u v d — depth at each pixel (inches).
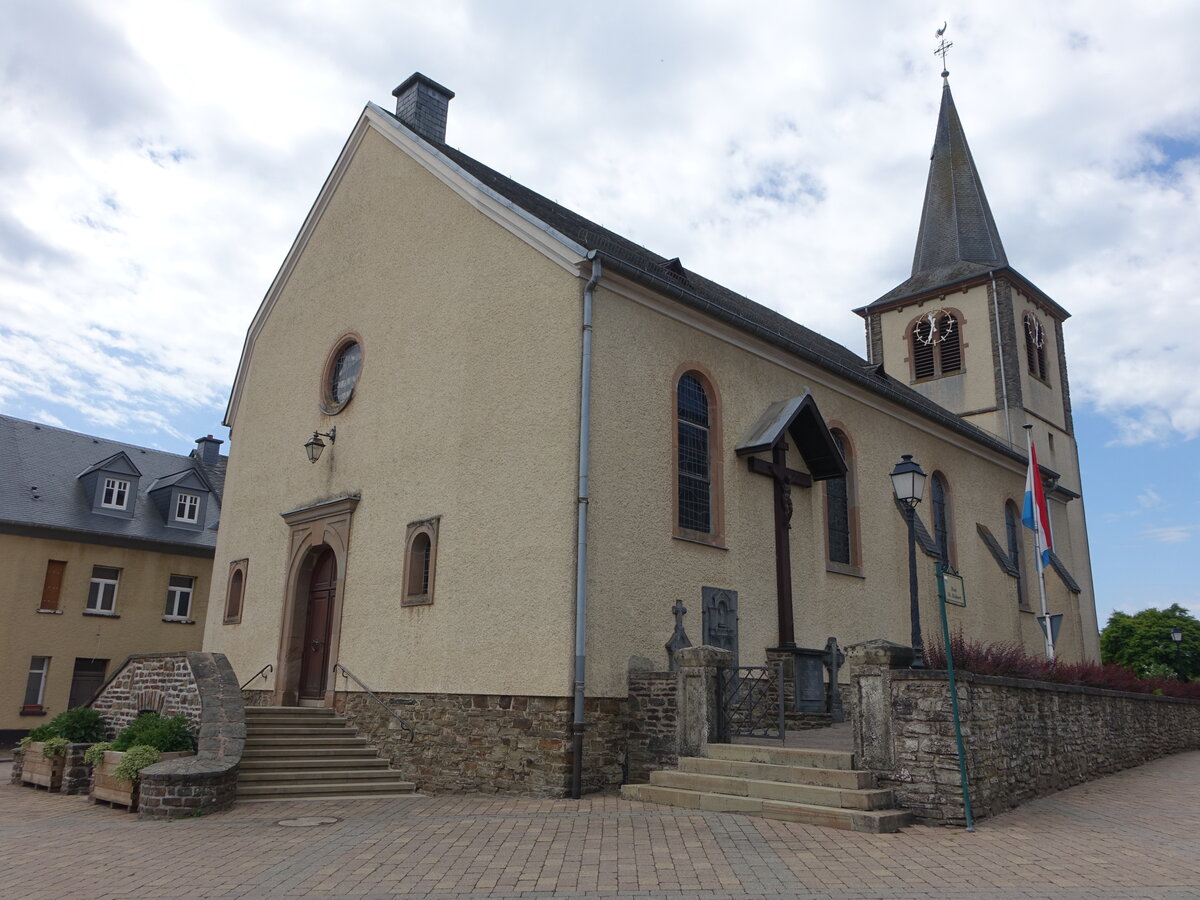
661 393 519.5
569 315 483.8
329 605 616.7
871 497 689.6
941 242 1328.7
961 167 1363.2
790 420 572.7
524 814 383.9
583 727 430.3
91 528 1057.5
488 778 457.7
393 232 626.2
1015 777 404.5
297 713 554.9
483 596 485.7
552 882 271.3
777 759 391.2
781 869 280.4
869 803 345.7
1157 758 666.8
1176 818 384.8
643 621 475.8
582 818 368.5
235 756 447.2
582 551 446.3
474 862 299.6
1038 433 1205.7
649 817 367.2
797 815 353.1
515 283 517.3
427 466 545.3
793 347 612.4
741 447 564.4
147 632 1078.4
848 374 666.2
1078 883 263.7
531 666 451.8
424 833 352.2
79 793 524.7
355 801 458.0
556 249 495.2
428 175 603.2
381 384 602.9
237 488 744.3
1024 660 538.3
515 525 479.5
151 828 384.2
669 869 282.7
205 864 310.2
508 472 491.5
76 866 314.0
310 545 631.2
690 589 510.3
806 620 598.2
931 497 776.3
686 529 520.7
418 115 751.1
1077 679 601.9
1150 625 1870.1
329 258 693.3
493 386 514.6
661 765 435.5
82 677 1027.9
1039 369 1261.1
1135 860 295.6
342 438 628.1
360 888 270.5
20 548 998.4
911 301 1279.5
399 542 551.8
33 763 559.5
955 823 344.5
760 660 549.3
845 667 620.1
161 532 1122.0
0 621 967.6
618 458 480.7
